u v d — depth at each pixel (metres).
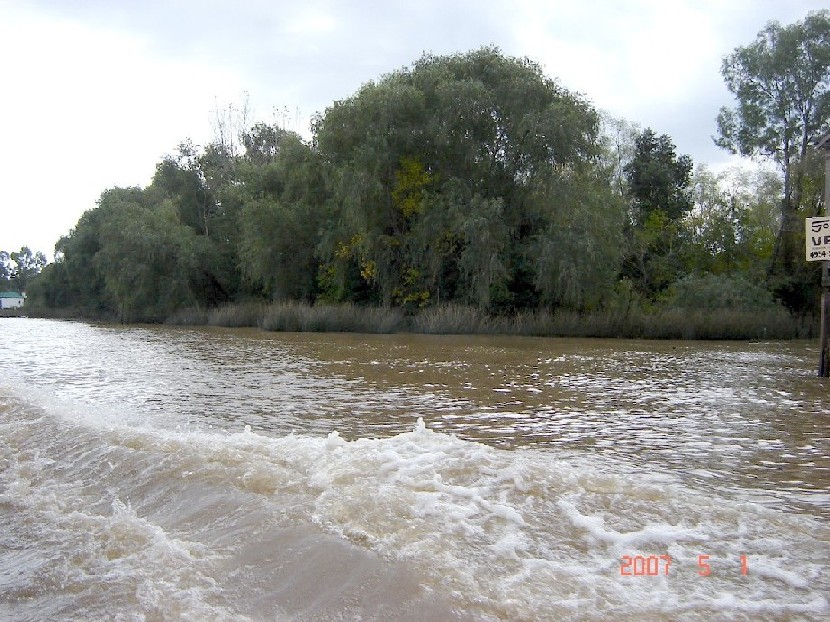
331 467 5.68
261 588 3.91
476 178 33.59
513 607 3.51
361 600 3.69
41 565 4.37
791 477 6.00
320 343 24.12
